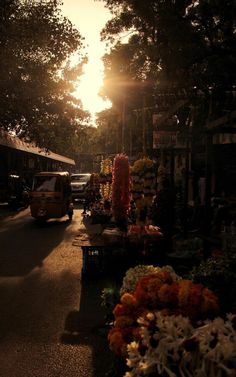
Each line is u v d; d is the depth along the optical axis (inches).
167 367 104.6
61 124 1197.1
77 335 239.8
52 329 249.6
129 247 353.7
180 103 415.2
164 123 496.1
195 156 689.0
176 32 411.5
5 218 932.0
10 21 901.8
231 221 448.1
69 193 909.2
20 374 191.2
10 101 1031.0
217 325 109.4
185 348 103.8
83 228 753.0
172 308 129.0
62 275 390.3
